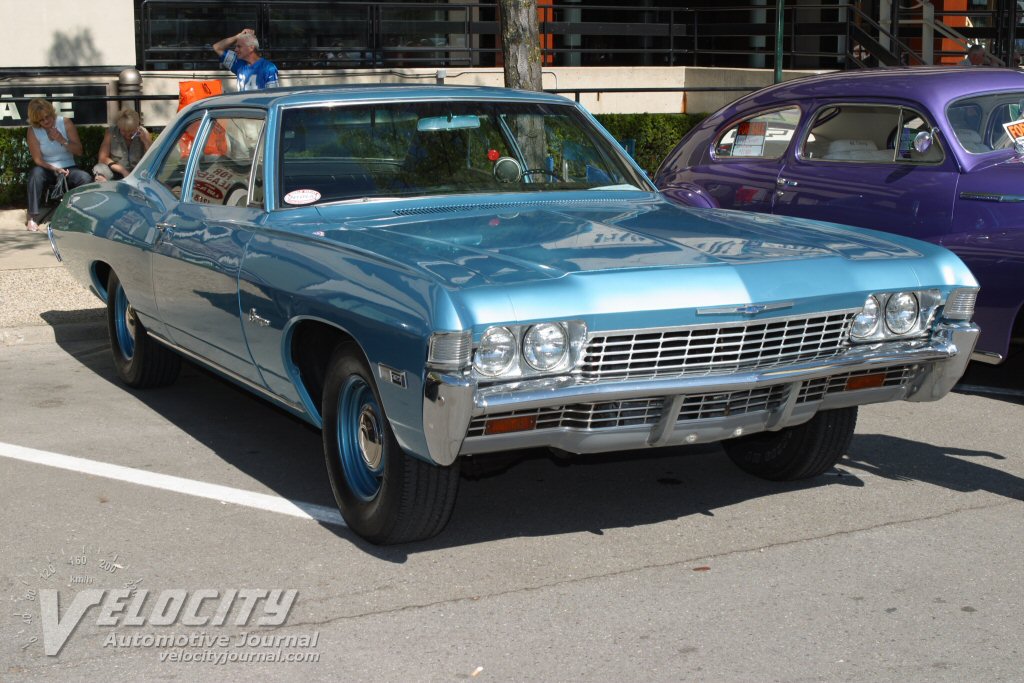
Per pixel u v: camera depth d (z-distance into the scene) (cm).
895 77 862
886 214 829
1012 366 844
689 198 948
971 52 1633
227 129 616
